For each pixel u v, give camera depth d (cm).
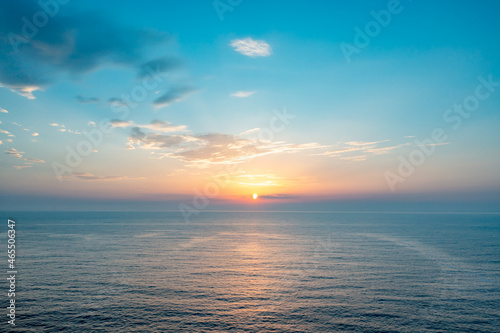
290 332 2342
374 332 2355
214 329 2386
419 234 10931
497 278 4109
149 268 4625
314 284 3734
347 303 3009
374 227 15300
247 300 3088
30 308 2797
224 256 5878
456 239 9144
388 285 3703
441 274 4338
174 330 2362
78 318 2575
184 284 3678
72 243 7794
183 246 7388
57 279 3872
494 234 10844
